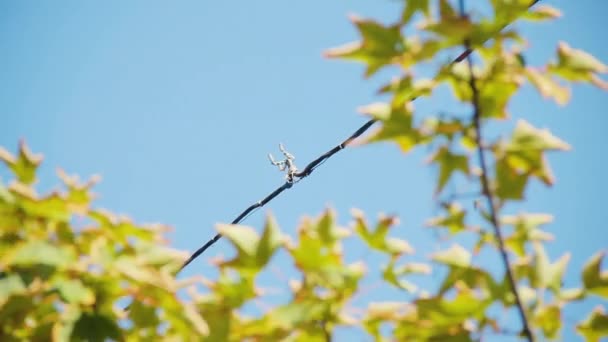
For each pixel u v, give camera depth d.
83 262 2.45
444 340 2.45
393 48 2.40
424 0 2.40
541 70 2.42
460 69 2.42
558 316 2.44
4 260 2.43
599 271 2.45
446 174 2.44
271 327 2.46
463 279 2.44
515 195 2.41
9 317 2.43
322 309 2.46
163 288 2.44
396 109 2.43
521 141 2.42
